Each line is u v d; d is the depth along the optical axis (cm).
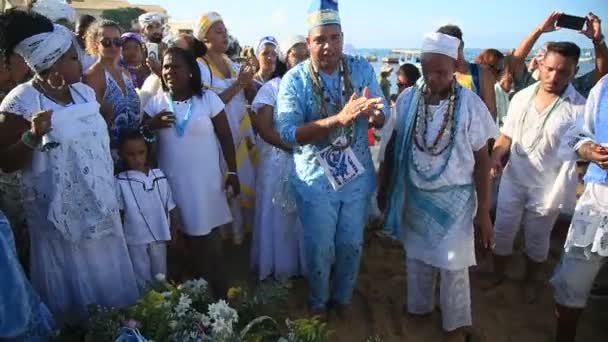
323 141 348
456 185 341
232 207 472
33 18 291
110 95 380
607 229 316
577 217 329
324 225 355
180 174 379
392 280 459
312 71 348
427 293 388
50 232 315
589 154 313
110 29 386
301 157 356
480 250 507
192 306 322
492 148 488
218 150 398
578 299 341
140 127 385
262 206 430
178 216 389
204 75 462
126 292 344
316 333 310
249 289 430
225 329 290
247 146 473
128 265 343
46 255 322
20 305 265
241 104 474
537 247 440
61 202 301
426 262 360
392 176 372
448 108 335
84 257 325
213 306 302
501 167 461
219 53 488
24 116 294
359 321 397
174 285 344
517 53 549
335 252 373
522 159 426
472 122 334
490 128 339
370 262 492
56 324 313
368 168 364
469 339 379
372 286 449
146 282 342
